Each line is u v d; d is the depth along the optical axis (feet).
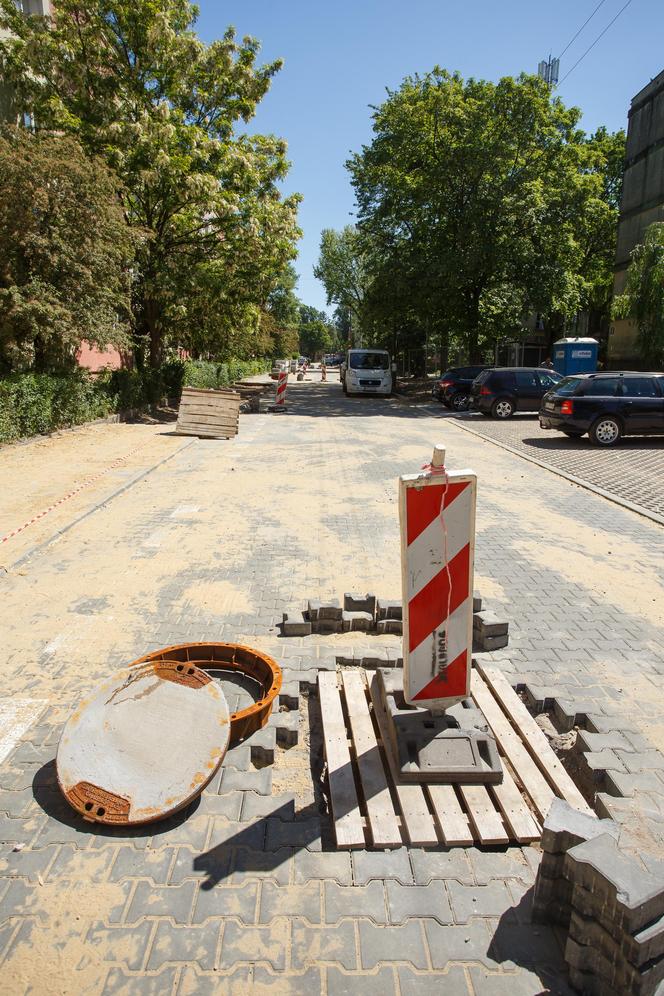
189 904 8.26
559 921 8.04
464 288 93.56
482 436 52.90
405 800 9.93
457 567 10.44
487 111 84.17
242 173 62.85
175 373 79.05
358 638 15.78
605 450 44.98
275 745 11.44
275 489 32.12
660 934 6.63
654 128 84.12
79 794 9.76
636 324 76.33
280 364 192.13
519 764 10.87
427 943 7.80
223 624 16.42
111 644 15.26
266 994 7.13
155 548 22.43
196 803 10.07
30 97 58.34
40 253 44.24
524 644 15.62
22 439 43.78
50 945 7.66
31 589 18.61
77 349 51.60
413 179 89.97
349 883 8.66
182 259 65.82
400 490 10.05
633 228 90.27
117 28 59.62
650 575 20.65
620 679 13.99
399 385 127.03
